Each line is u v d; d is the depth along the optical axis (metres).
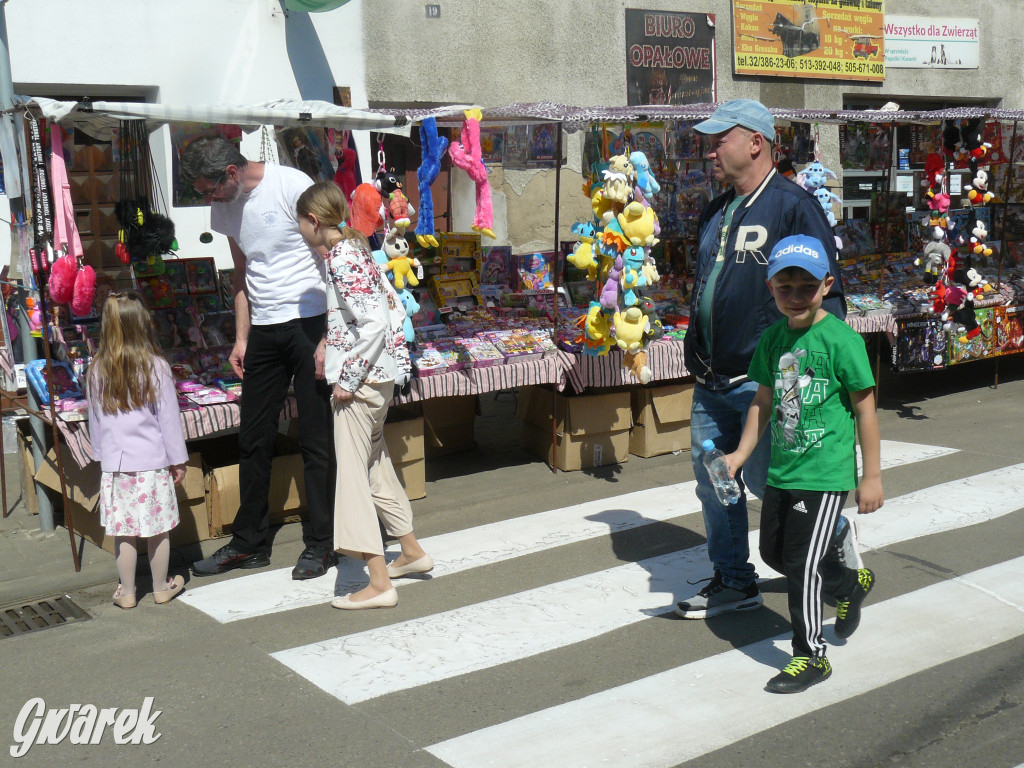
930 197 7.99
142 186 5.49
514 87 9.68
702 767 3.17
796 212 3.91
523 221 9.95
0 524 5.78
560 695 3.66
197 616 4.46
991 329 8.52
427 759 3.25
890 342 8.02
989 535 5.21
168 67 7.86
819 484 3.48
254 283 4.84
